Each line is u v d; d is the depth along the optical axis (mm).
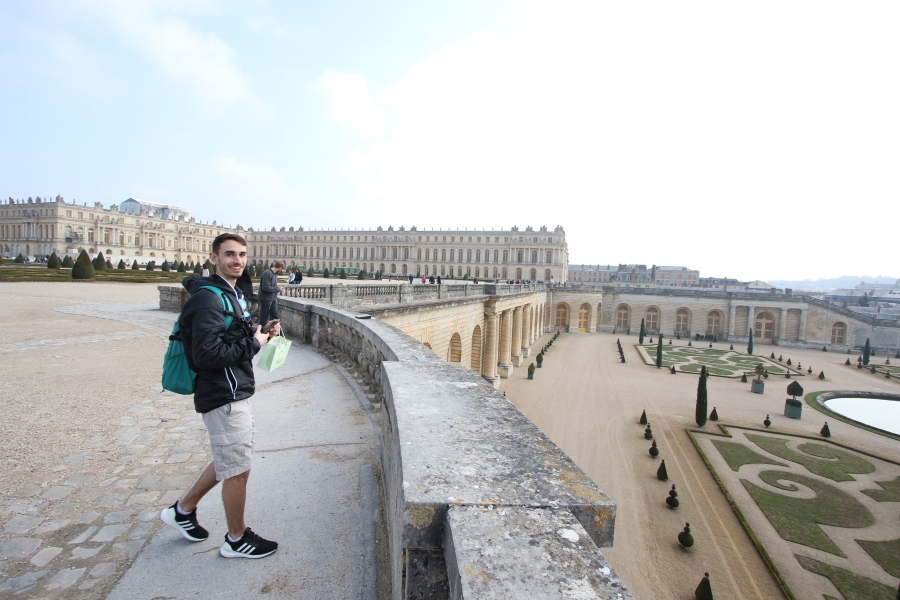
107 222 121125
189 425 6902
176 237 138500
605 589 1613
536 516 2076
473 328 38219
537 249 131375
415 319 25203
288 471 5234
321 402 7840
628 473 25859
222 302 3609
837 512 21906
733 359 63094
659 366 55562
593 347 70688
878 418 40250
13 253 119375
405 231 144250
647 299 87438
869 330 73375
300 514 4352
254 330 3902
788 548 19000
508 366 48594
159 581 3400
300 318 13867
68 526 4109
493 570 1680
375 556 3738
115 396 8203
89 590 3273
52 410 7270
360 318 10328
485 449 2781
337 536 4016
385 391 4641
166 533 4062
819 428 34531
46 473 5129
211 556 3734
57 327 16594
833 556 18531
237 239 3758
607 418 35656
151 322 18922
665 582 17016
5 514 4242
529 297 64312
